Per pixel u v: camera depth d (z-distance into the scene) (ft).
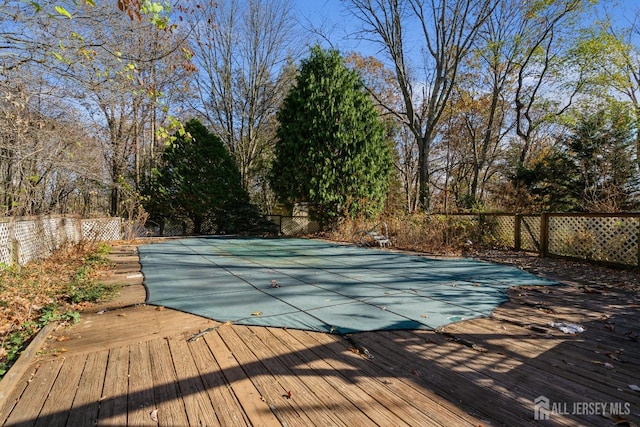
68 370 7.41
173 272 18.67
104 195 45.70
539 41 46.44
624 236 19.35
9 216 19.16
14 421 5.67
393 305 12.17
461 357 8.05
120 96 19.01
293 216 45.01
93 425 5.57
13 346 8.64
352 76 39.70
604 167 30.89
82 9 14.85
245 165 57.57
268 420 5.69
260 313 11.28
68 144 22.24
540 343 8.86
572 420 5.66
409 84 50.47
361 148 38.50
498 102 58.75
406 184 68.03
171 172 44.60
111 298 13.21
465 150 67.77
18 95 15.29
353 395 6.43
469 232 30.09
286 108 40.78
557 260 22.57
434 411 5.92
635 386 6.70
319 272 18.70
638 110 38.01
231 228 45.73
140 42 19.08
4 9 13.48
